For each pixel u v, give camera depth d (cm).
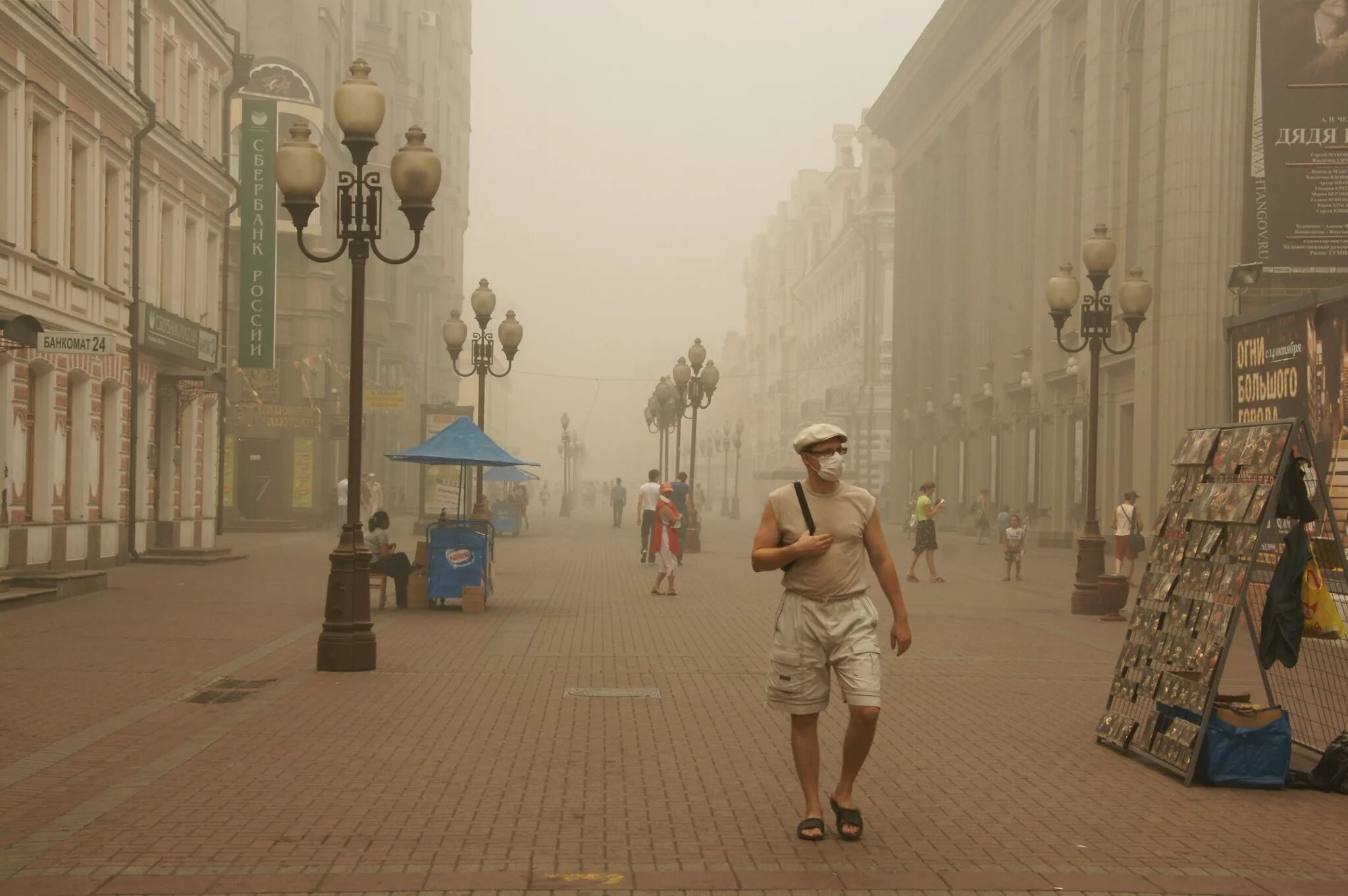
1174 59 3120
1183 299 3078
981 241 5244
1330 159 2422
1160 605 950
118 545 2656
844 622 686
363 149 1343
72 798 759
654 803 762
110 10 2605
